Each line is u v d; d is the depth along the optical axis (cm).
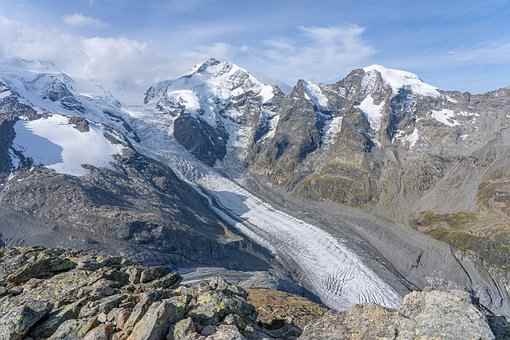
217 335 1961
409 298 2055
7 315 2136
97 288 2558
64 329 2103
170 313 2058
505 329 1859
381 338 1894
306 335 2058
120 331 2031
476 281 17675
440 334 1789
